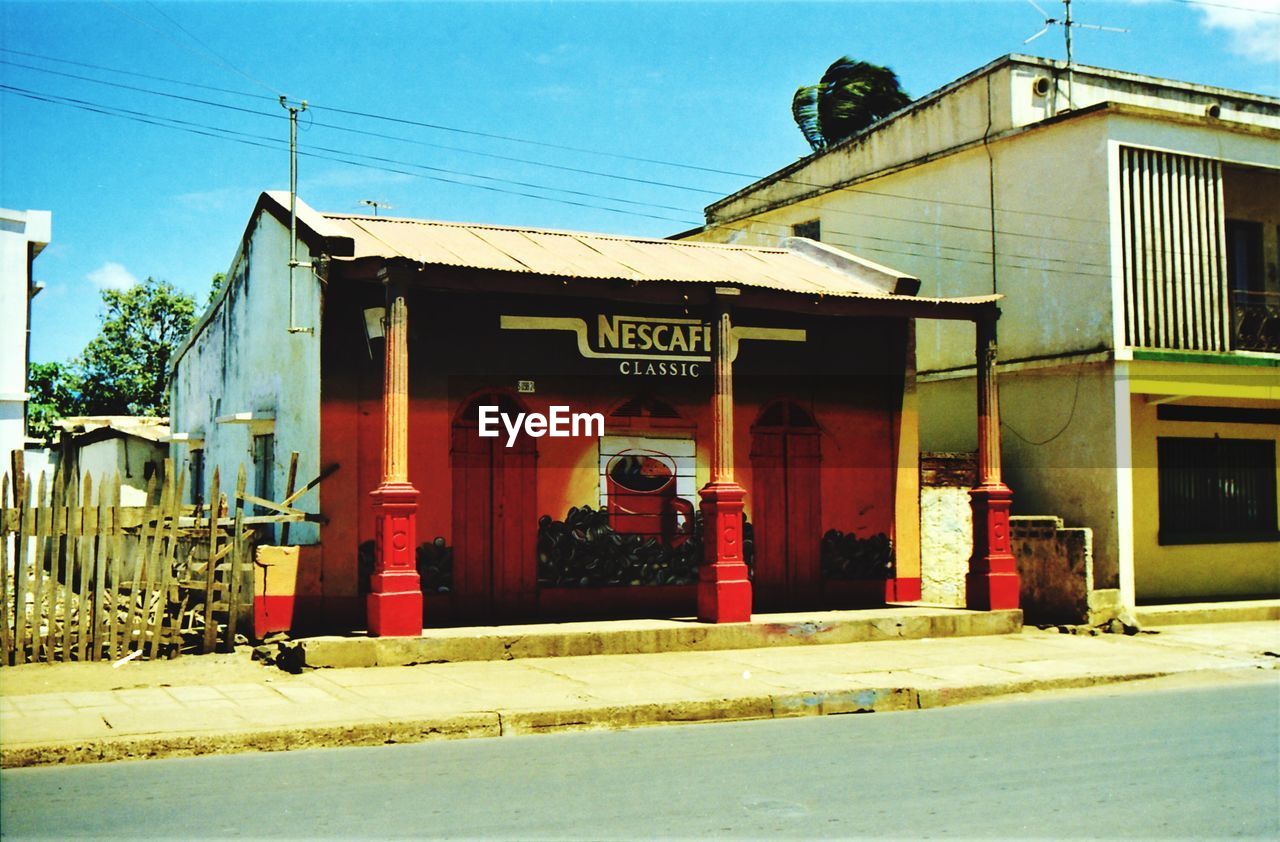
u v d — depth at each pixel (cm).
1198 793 655
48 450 2595
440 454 1241
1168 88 1794
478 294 1273
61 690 890
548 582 1295
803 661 1137
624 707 882
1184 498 1683
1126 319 1481
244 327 1523
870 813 603
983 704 1001
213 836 554
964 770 711
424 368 1237
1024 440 1602
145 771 697
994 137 1656
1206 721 902
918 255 1809
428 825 575
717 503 1237
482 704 877
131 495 2011
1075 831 574
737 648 1216
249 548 1117
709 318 1298
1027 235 1606
